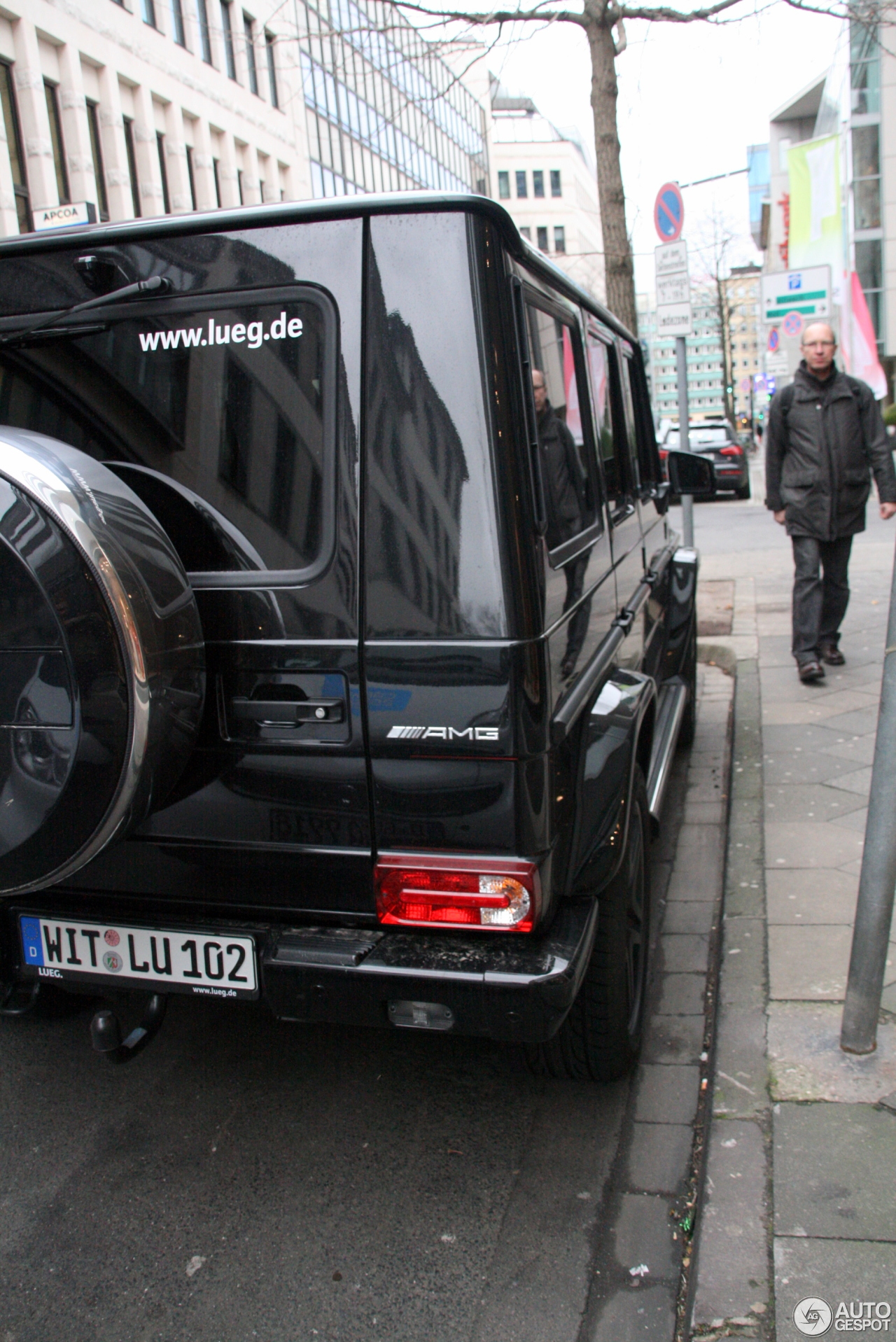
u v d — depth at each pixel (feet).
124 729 6.45
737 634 25.77
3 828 6.76
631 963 9.34
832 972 10.27
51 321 7.72
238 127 108.68
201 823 7.78
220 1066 10.03
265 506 7.38
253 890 7.77
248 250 7.24
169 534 7.63
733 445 72.59
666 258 24.07
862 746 17.19
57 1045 10.46
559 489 8.59
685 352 24.38
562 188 254.47
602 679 9.22
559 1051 8.90
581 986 8.58
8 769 6.66
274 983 7.42
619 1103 9.20
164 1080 9.81
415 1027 7.24
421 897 7.25
